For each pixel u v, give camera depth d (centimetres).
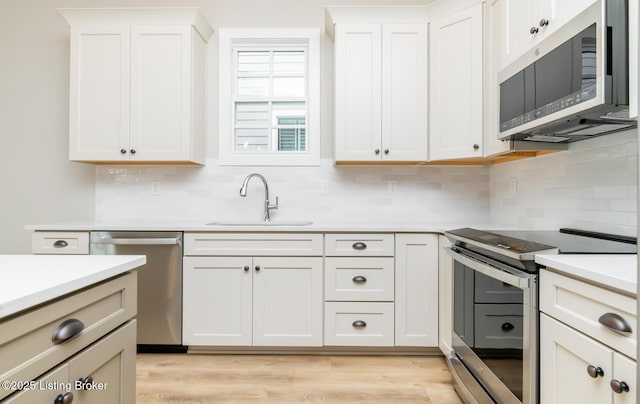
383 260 217
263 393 180
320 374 199
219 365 209
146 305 218
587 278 92
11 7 276
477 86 218
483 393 147
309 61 276
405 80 241
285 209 276
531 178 217
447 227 219
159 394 178
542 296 114
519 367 122
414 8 237
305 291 218
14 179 277
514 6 176
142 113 243
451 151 229
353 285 218
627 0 111
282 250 217
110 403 95
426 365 211
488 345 146
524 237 158
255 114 285
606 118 131
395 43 241
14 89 277
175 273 218
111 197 277
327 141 276
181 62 243
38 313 71
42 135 277
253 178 277
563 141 182
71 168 277
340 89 243
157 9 238
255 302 218
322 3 276
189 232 218
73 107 243
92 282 84
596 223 163
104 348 92
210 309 218
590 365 92
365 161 250
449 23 229
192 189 277
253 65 285
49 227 217
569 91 127
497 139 199
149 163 269
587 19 117
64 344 78
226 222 260
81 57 243
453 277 191
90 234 217
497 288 139
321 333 218
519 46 171
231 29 275
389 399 175
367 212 275
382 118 242
